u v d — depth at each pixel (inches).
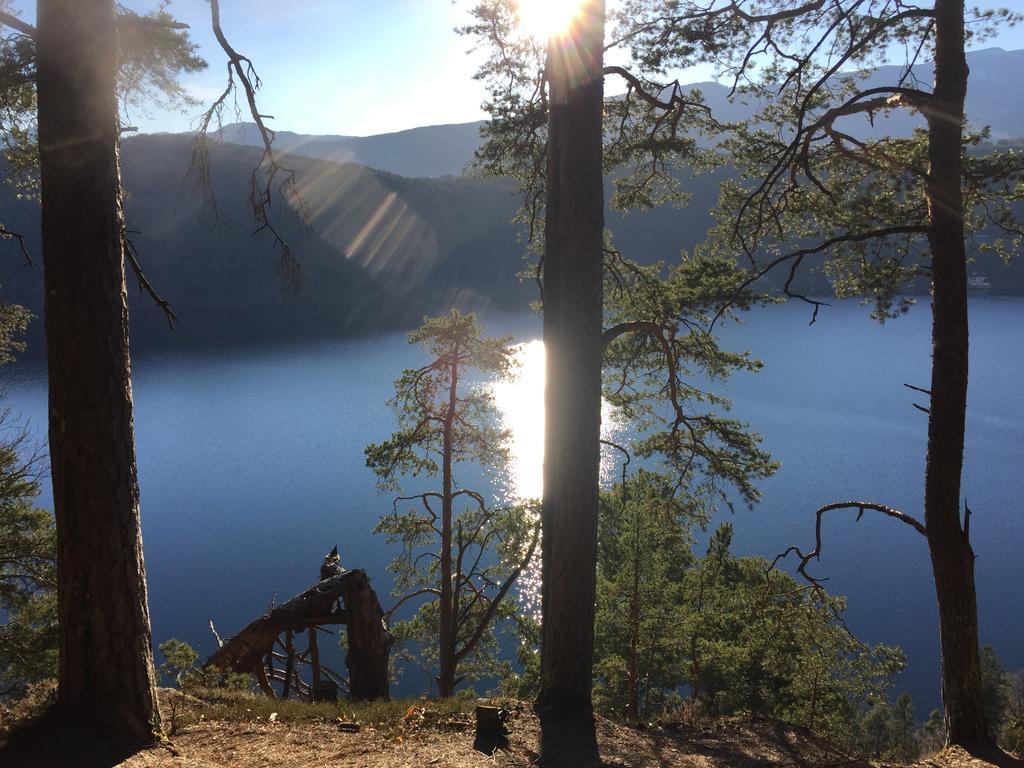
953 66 285.1
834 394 3376.0
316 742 236.5
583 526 271.3
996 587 1708.9
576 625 274.1
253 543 1849.2
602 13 264.5
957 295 292.2
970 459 2486.5
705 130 354.6
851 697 756.6
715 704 694.5
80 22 187.2
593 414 271.6
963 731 299.6
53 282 191.2
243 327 5260.8
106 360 195.8
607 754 238.7
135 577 205.8
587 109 263.7
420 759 223.0
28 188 294.5
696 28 314.3
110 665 203.3
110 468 198.1
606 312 422.3
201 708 275.6
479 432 585.0
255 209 235.8
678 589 796.6
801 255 331.6
